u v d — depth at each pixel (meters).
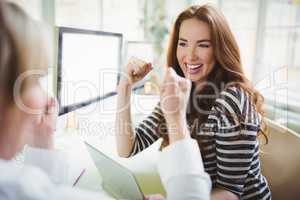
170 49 0.90
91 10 1.76
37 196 0.27
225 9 1.83
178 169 0.44
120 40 1.47
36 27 0.34
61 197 0.29
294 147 0.96
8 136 0.33
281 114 1.54
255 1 1.74
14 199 0.26
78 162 0.84
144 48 1.80
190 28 0.80
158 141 0.98
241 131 0.70
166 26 2.08
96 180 0.74
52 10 1.28
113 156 0.90
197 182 0.42
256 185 0.79
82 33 1.04
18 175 0.27
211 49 0.79
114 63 1.40
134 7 2.12
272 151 1.00
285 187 0.97
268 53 1.69
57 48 0.87
